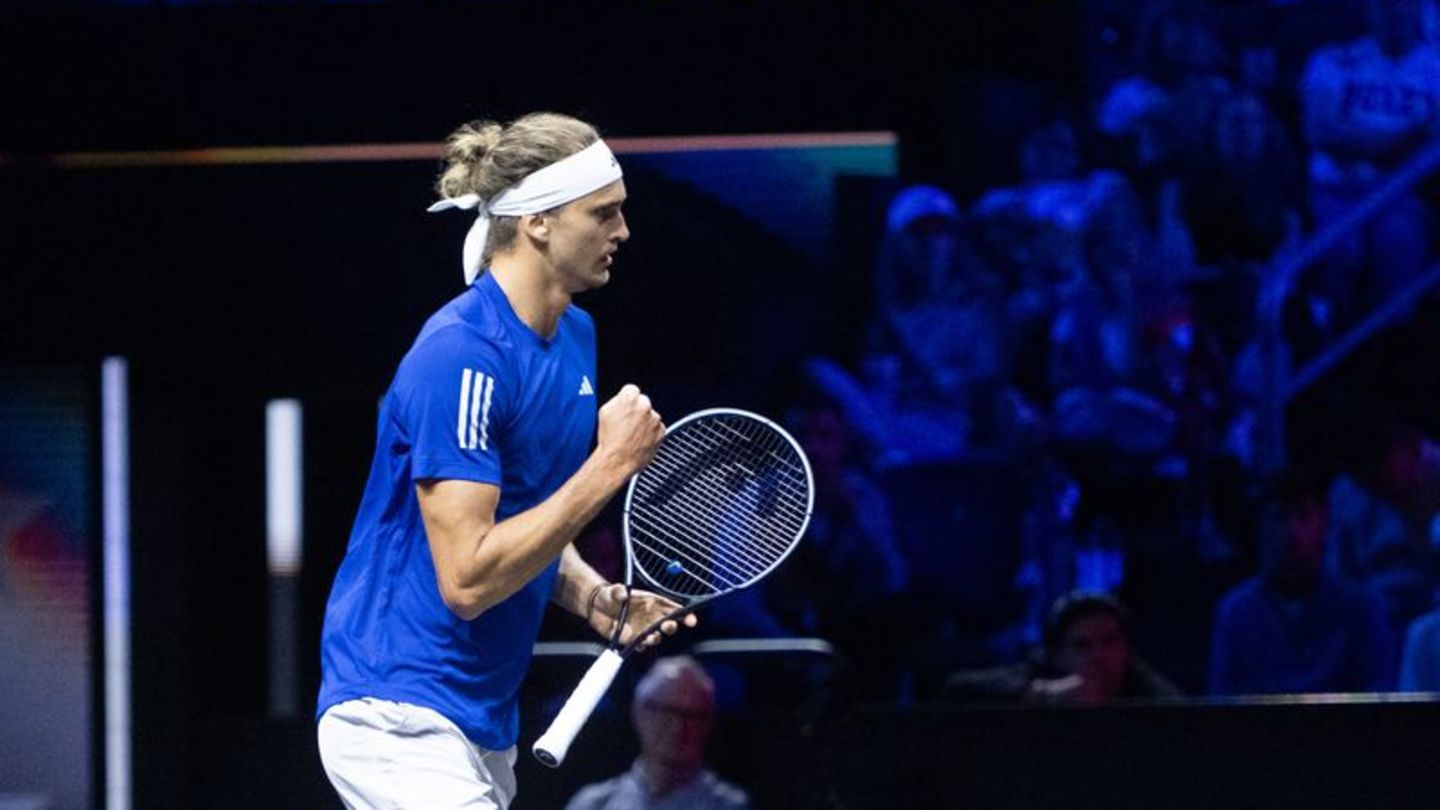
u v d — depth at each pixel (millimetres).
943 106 24531
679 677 19156
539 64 24312
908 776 19609
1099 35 24766
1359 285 24812
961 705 20000
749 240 24562
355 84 24453
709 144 24438
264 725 20391
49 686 25094
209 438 26266
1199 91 24875
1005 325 24906
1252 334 24797
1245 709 19484
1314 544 23219
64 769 25078
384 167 24547
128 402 25172
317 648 26672
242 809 20312
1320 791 19391
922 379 24891
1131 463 24766
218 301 24703
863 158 24578
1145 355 24844
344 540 26688
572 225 11438
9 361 24828
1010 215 24844
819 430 24859
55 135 24672
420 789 11250
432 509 10953
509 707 11859
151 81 24594
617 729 19906
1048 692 21109
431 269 24609
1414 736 19328
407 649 11375
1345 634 23266
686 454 12758
